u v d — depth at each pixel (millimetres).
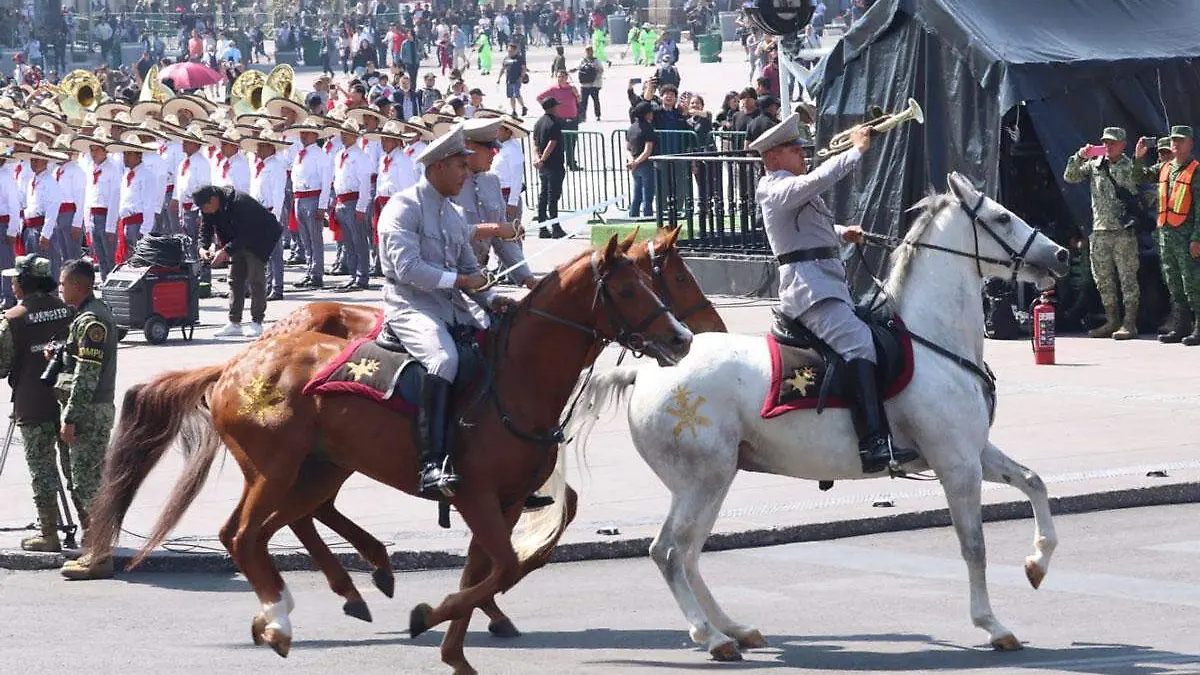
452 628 11453
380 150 33938
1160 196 24438
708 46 83688
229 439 12570
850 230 12836
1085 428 19125
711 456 12070
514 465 11688
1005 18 26172
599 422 20672
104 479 13328
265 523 12531
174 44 98062
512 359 11766
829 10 80250
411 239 11938
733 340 12414
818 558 14820
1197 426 19062
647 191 37312
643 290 11578
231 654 12188
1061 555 14633
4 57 89438
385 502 16844
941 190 26062
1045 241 12406
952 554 14836
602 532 15289
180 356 25688
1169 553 14594
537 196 41656
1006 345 25000
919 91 26234
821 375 12156
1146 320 25875
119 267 27375
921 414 12117
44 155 32156
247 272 27625
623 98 68562
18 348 15102
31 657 12078
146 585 14570
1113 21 26859
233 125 35250
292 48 96000
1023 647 11859
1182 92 26141
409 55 77188
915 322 12391
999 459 12797
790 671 11438
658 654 12031
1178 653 11555
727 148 33844
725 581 14086
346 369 12125
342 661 11961
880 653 11820
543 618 13203
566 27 103812
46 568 15203
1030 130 26844
